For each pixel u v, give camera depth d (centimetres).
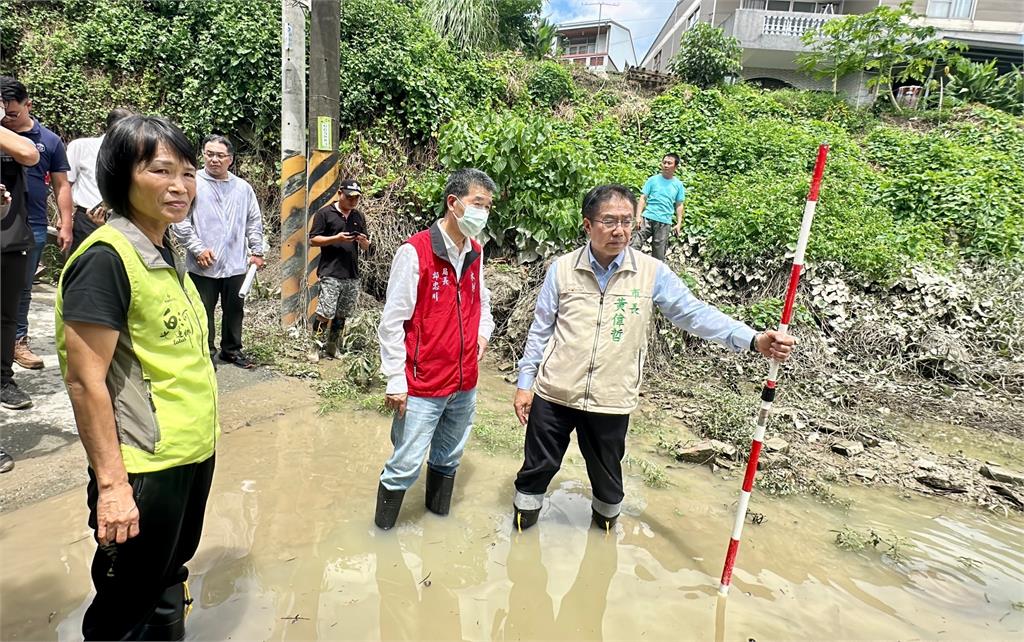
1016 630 246
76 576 239
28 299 421
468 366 288
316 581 257
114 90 825
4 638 204
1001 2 1788
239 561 264
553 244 636
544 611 249
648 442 427
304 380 484
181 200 172
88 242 158
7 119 364
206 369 192
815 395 534
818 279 645
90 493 179
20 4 866
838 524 329
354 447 383
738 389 536
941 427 492
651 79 1317
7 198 313
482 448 401
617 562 285
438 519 313
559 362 280
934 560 297
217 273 456
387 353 271
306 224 564
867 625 246
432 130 818
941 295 642
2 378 365
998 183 1033
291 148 544
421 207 709
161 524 175
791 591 267
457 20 1116
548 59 1288
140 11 856
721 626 243
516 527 308
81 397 154
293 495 322
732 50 1433
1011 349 611
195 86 791
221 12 823
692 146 1052
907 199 918
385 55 809
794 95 1461
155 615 204
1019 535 328
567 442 297
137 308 165
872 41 1455
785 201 747
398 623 236
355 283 535
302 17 529
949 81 1527
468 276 282
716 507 340
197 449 182
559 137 847
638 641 233
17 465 309
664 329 584
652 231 714
